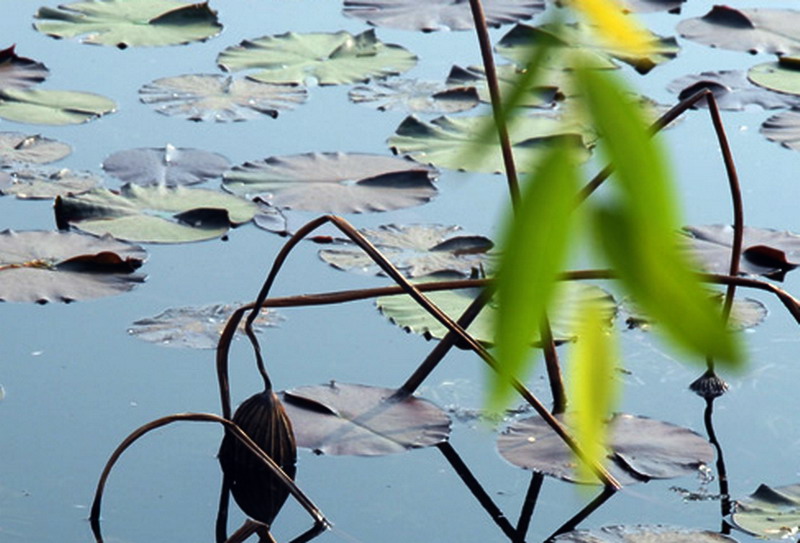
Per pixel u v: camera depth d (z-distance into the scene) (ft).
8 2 29.66
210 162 26.86
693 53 28.89
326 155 26.96
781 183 26.89
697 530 24.06
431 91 28.07
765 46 28.99
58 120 27.43
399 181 26.66
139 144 27.17
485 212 26.48
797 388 25.03
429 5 29.63
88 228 26.14
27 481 24.31
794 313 24.21
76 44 28.71
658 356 25.23
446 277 25.73
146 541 24.03
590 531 24.03
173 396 24.86
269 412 24.43
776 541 23.97
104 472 24.12
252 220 26.32
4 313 25.43
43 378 24.95
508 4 29.68
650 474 24.39
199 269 25.88
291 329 25.40
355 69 28.37
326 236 26.16
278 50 28.55
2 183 26.58
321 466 24.44
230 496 24.30
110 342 25.23
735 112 27.89
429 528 24.13
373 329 25.43
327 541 24.07
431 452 24.54
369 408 24.73
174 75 28.25
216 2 29.86
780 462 24.53
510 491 24.34
